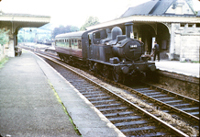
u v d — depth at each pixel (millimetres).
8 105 6055
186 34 15906
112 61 10641
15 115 5266
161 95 8836
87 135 4328
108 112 6684
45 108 5879
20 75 11281
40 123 4812
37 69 13773
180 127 5594
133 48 10648
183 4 20953
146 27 20906
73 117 5371
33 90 7957
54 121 4953
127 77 12234
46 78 10586
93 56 13242
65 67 16234
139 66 10648
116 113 6531
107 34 13320
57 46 22391
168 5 20797
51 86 8766
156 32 18875
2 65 15414
